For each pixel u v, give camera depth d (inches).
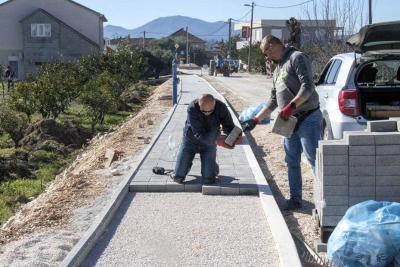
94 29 2327.8
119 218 256.5
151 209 269.9
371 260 189.6
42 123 649.0
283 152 434.6
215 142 294.5
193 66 3122.5
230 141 287.3
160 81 2031.3
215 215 260.1
